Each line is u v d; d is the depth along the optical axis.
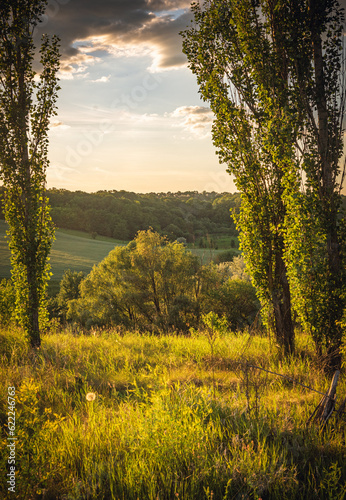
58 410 4.73
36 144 9.19
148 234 34.78
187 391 4.67
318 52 6.71
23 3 8.80
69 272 53.69
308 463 3.17
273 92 7.25
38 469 2.94
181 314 30.12
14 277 9.14
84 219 104.69
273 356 7.23
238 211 8.15
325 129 6.59
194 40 7.96
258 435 3.35
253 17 7.50
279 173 7.66
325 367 6.33
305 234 6.65
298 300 6.95
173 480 2.84
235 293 24.42
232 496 2.72
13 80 8.99
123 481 2.93
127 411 4.26
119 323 32.75
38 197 9.20
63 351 7.85
